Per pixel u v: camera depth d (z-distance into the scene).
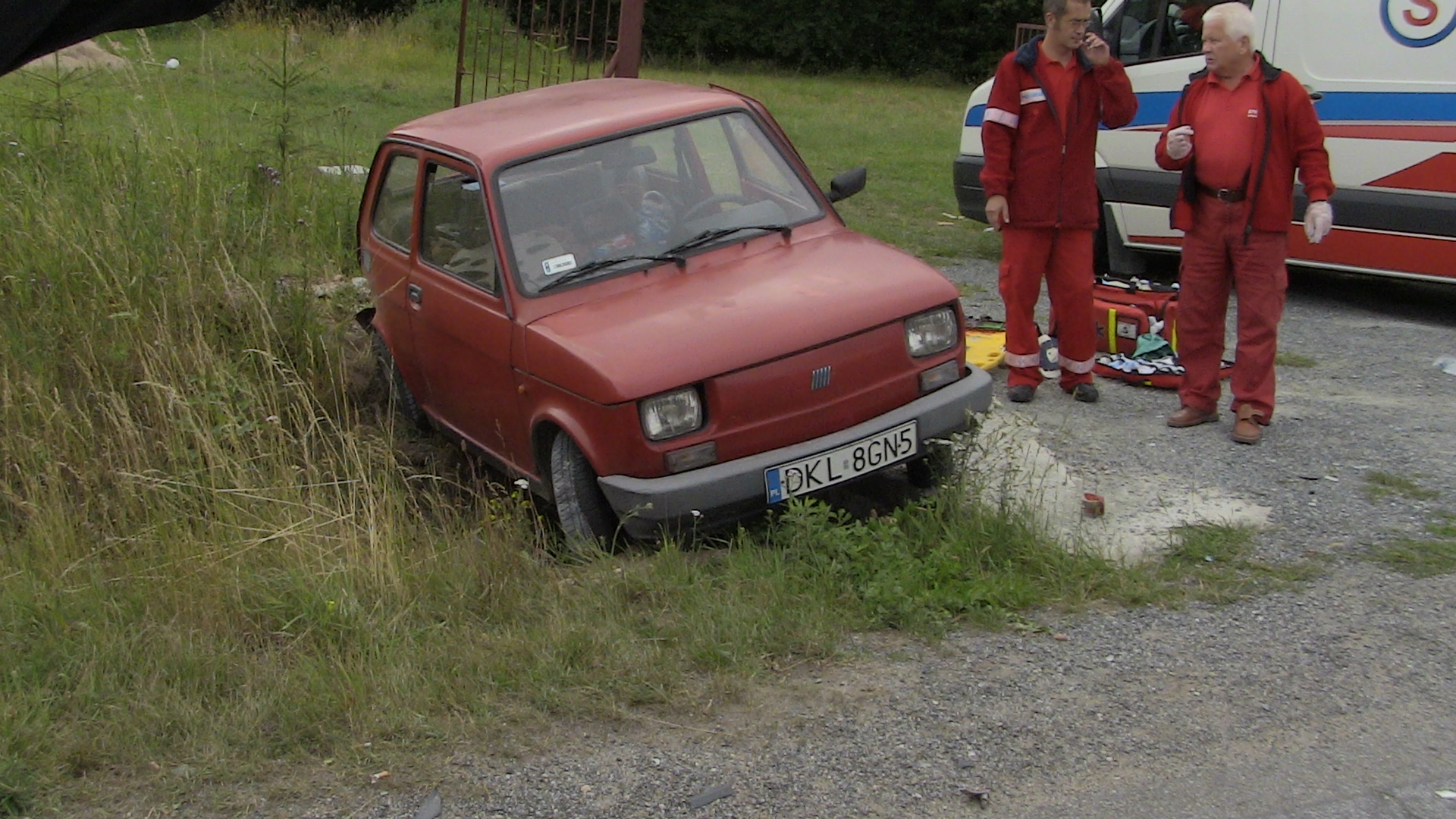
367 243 7.27
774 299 5.45
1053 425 6.68
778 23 33.09
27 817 3.77
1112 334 7.62
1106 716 4.11
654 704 4.26
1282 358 7.75
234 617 4.89
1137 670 4.37
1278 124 6.09
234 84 16.84
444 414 6.66
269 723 4.22
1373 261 8.48
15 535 5.76
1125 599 4.86
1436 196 8.09
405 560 5.28
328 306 7.99
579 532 5.45
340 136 12.50
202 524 5.68
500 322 5.71
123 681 4.48
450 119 6.85
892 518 5.41
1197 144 6.25
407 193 6.78
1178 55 9.25
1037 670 4.39
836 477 5.27
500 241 5.80
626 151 6.11
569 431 5.28
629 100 6.55
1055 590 4.94
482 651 4.59
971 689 4.29
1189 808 3.65
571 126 6.21
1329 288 9.55
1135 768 3.84
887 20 33.47
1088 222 6.74
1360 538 5.27
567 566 5.39
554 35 11.69
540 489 5.77
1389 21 8.19
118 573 5.33
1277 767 3.82
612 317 5.45
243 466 5.91
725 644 4.56
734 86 27.00
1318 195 6.08
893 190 13.55
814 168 14.82
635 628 4.74
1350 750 3.88
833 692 4.30
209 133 10.40
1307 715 4.07
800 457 5.18
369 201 7.29
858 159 15.64
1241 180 6.12
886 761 3.90
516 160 6.00
